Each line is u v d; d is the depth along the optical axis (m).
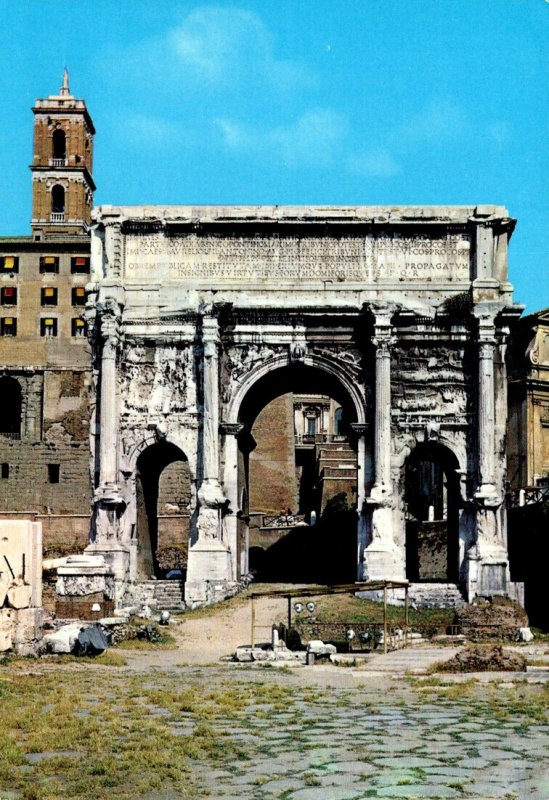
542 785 24.00
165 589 67.44
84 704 33.78
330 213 70.06
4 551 42.94
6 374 115.06
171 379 69.75
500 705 35.03
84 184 135.12
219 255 70.50
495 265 69.88
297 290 69.81
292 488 122.06
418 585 66.12
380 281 69.69
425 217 69.81
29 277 117.50
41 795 23.27
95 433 69.88
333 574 89.19
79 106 135.00
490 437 67.62
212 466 68.00
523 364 89.88
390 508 67.38
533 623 64.88
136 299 70.12
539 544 72.75
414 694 37.78
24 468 109.19
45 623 48.59
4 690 35.44
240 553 72.75
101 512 67.75
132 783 24.47
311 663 46.75
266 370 69.75
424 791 23.50
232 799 23.16
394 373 69.25
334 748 28.09
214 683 40.25
